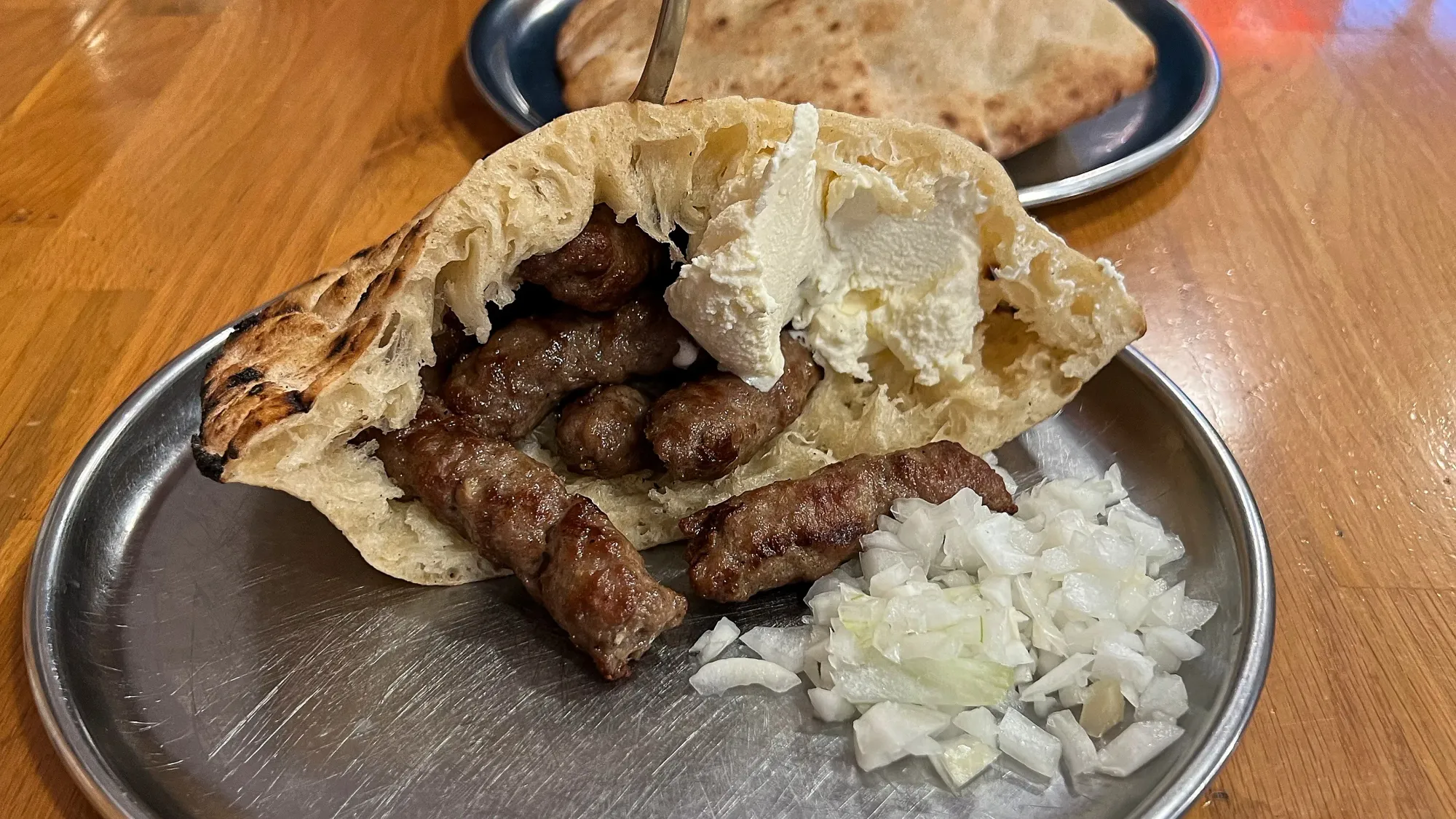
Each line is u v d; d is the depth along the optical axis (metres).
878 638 0.19
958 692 0.19
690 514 0.22
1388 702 0.20
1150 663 0.19
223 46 0.40
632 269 0.21
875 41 0.33
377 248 0.22
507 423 0.21
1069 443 0.25
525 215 0.19
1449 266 0.31
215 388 0.20
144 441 0.23
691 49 0.34
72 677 0.19
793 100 0.31
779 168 0.19
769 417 0.22
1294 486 0.25
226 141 0.35
